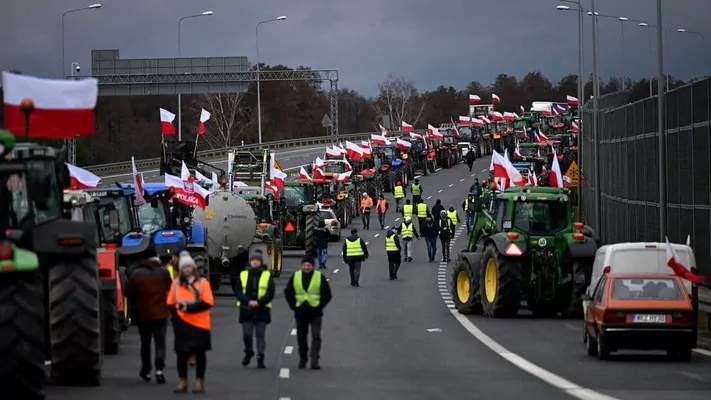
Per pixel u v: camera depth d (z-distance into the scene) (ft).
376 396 81.46
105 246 109.91
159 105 616.39
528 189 148.87
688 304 102.32
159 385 87.45
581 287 143.54
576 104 608.60
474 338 125.70
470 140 556.51
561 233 145.38
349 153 379.76
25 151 79.97
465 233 311.06
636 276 105.19
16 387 68.28
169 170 252.21
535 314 153.38
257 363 100.37
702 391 82.84
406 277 213.05
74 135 68.80
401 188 375.66
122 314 117.08
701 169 145.79
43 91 67.82
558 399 78.95
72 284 82.28
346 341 122.93
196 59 364.17
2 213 69.56
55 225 77.87
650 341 101.81
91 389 83.92
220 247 181.27
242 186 237.86
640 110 185.16
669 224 162.61
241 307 100.42
